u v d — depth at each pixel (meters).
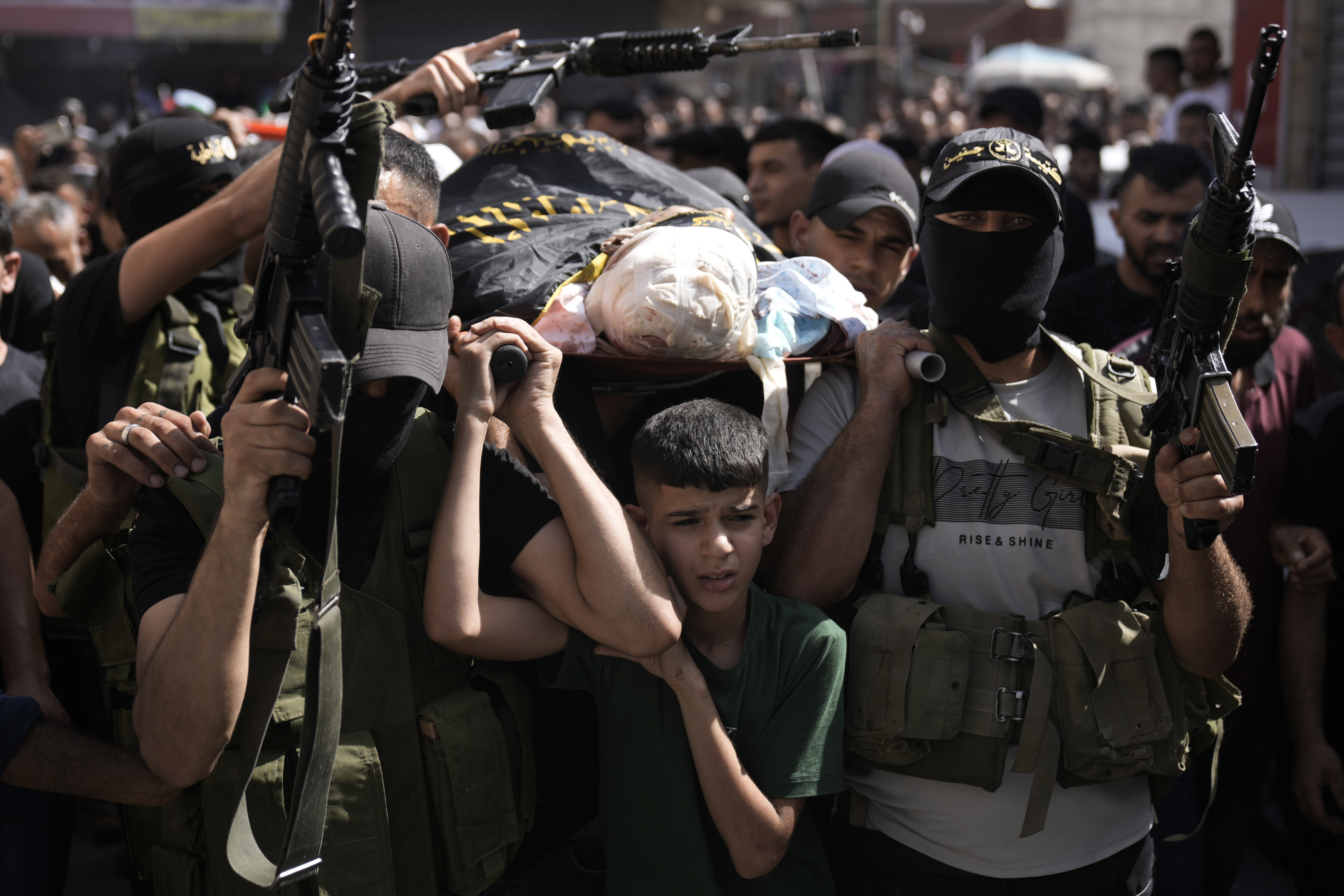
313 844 1.32
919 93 19.39
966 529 1.83
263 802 1.45
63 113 11.48
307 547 1.52
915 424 1.86
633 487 2.07
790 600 1.77
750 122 15.83
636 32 2.77
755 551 1.67
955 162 1.82
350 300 1.14
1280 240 2.45
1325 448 2.55
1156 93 10.02
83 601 1.67
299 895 1.42
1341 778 2.49
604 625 1.60
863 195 2.65
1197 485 1.54
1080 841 1.81
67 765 1.54
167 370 2.36
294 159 1.15
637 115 5.36
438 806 1.55
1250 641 2.61
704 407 1.69
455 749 1.54
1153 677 1.78
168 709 1.34
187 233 2.23
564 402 1.88
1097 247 4.10
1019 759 1.73
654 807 1.67
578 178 2.34
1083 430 1.87
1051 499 1.83
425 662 1.59
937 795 1.80
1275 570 2.62
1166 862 2.46
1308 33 7.85
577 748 1.84
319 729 1.28
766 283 2.04
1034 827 1.72
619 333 1.85
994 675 1.76
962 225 1.81
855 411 1.93
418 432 1.64
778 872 1.74
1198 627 1.78
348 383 1.10
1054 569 1.82
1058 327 2.79
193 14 17.36
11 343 3.34
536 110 2.40
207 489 1.48
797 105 18.53
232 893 1.45
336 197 1.05
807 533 1.82
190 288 2.51
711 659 1.73
